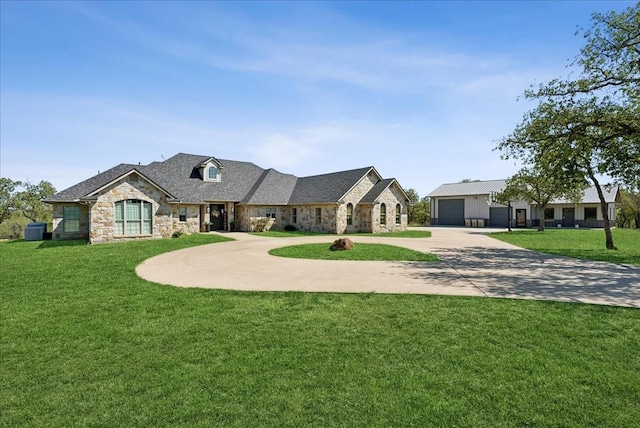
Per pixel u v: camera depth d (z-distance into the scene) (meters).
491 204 41.50
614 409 3.45
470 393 3.77
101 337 5.48
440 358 4.62
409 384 3.96
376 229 29.47
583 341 5.10
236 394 3.82
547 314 6.31
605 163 13.80
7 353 4.92
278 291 8.29
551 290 8.18
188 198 25.81
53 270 11.02
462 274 10.34
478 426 3.22
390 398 3.70
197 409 3.54
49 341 5.34
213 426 3.26
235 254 15.07
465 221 43.38
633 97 12.73
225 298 7.68
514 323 5.88
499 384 3.94
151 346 5.12
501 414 3.39
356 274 10.44
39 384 4.08
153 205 21.42
